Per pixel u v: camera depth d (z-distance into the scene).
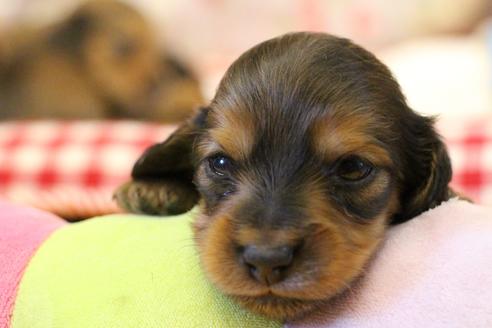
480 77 0.48
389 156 0.19
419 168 0.21
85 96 0.45
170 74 0.50
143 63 0.48
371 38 0.68
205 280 0.17
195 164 0.22
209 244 0.17
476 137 0.32
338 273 0.17
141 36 0.49
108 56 0.47
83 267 0.18
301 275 0.16
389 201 0.20
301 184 0.18
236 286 0.17
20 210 0.21
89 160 0.33
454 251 0.16
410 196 0.21
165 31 0.63
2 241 0.19
